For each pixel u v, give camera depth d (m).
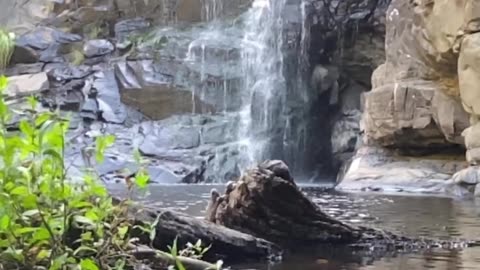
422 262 4.80
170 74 21.19
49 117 2.39
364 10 21.06
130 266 2.95
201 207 8.71
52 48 21.83
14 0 23.86
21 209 2.30
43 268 2.32
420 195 12.90
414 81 16.83
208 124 20.83
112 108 20.41
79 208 2.55
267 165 5.56
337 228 5.64
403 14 17.39
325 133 21.31
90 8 23.20
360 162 16.80
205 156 19.80
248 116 21.45
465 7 14.74
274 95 21.78
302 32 21.89
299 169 21.41
